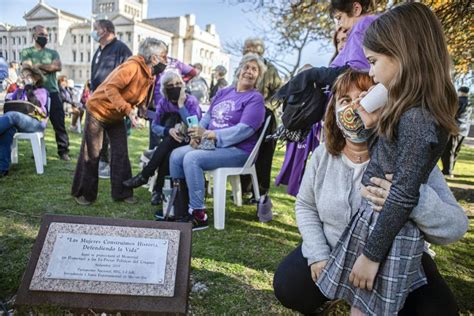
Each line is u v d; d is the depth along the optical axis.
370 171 1.09
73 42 46.84
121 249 1.50
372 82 1.18
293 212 3.22
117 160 3.05
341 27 2.01
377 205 1.05
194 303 1.63
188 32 48.81
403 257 1.02
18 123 3.67
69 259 1.47
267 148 2.89
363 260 1.04
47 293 1.41
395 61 1.00
